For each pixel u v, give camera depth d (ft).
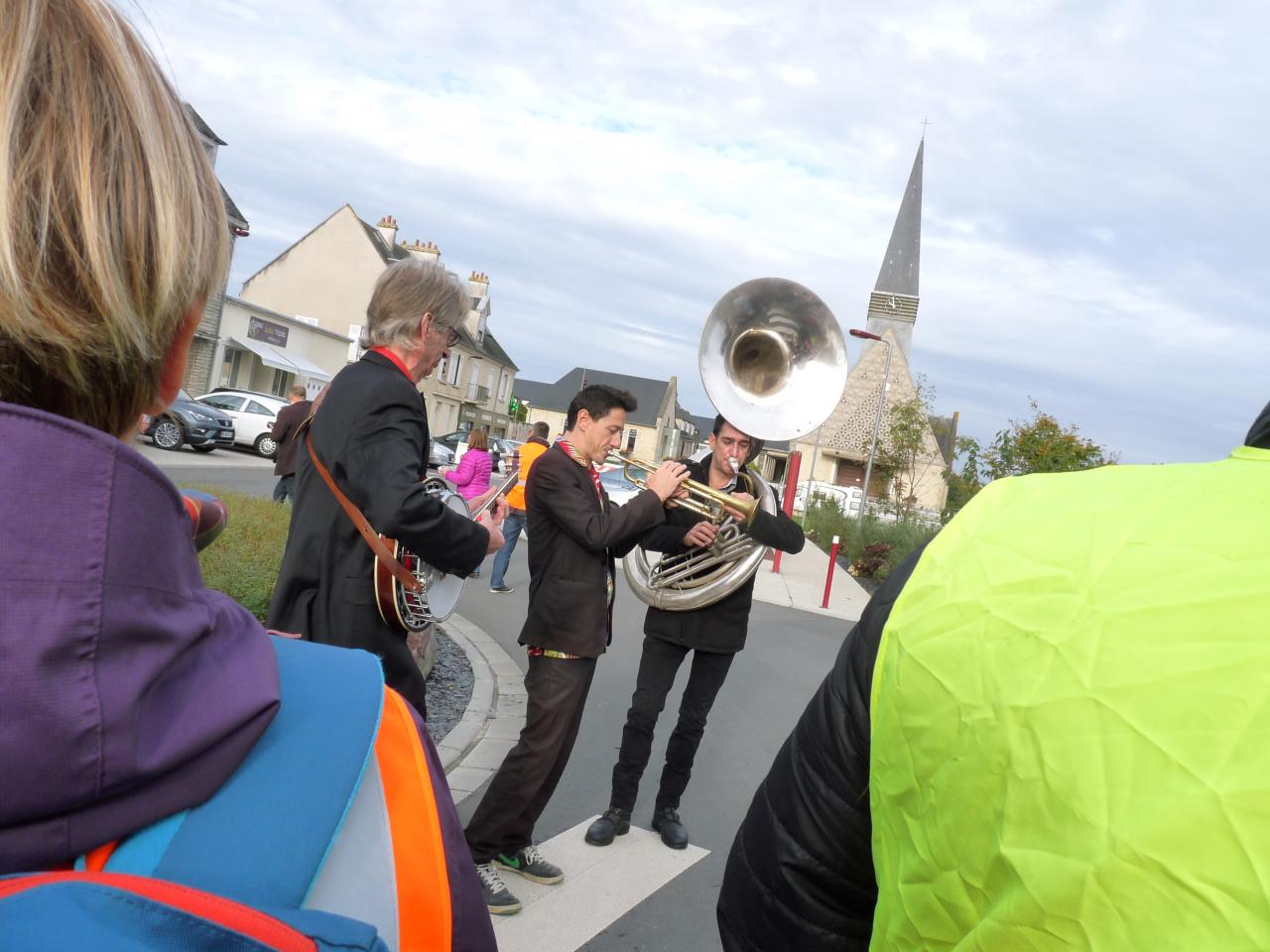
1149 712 1.82
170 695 1.76
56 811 1.58
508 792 9.95
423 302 8.05
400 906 1.98
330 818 1.89
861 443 148.46
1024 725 2.01
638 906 10.60
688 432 298.15
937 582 2.46
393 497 7.45
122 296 1.76
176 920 1.54
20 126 1.68
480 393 177.78
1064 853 1.87
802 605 37.91
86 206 1.71
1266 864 1.62
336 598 7.83
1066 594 2.09
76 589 1.58
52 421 1.61
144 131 1.83
